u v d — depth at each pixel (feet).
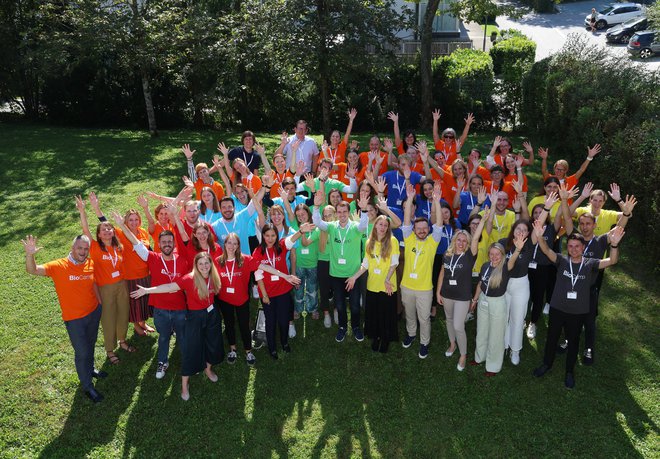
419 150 28.19
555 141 47.01
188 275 19.47
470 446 18.20
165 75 65.41
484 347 21.42
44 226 33.91
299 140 32.37
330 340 23.95
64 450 17.99
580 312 19.79
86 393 20.24
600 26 122.01
